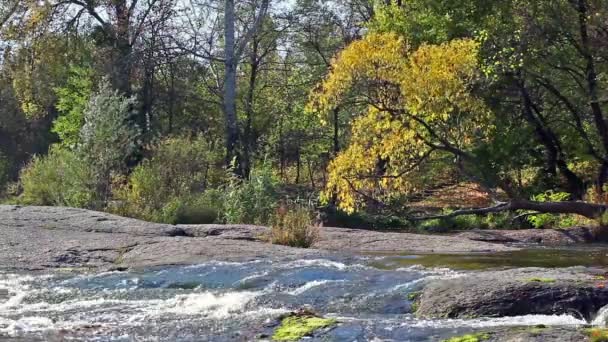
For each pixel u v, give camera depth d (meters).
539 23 21.34
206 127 36.88
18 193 27.97
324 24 36.12
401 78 15.55
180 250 12.72
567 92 23.11
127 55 29.50
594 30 20.89
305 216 15.24
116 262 12.41
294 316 7.41
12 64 30.89
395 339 6.39
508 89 22.72
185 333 7.20
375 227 21.95
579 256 12.88
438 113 15.92
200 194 21.44
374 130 16.31
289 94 40.31
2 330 7.55
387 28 24.55
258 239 15.05
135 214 19.91
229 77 28.39
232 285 9.88
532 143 23.61
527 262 11.75
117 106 22.83
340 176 16.55
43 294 9.76
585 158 23.59
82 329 7.53
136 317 8.05
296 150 42.47
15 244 13.41
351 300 8.47
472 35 22.30
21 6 29.75
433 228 21.62
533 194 24.31
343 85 15.77
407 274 9.60
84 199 20.98
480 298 7.51
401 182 16.84
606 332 5.96
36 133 43.25
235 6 32.97
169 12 30.34
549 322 6.86
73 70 33.12
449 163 21.81
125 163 23.41
